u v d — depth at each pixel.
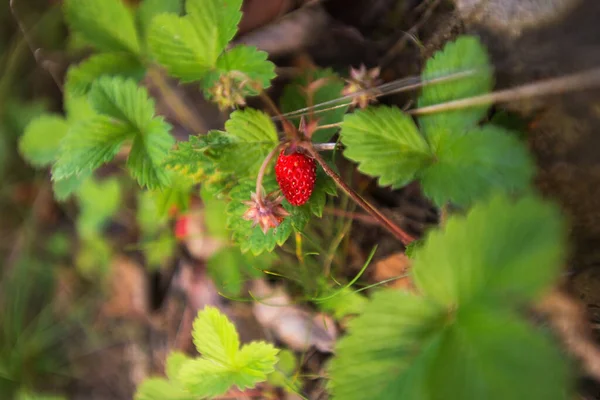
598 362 0.17
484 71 0.17
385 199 0.22
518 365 0.14
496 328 0.14
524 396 0.13
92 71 0.23
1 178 0.30
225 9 0.19
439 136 0.17
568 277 0.17
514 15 0.18
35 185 0.31
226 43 0.19
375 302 0.15
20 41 0.30
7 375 0.29
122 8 0.22
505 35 0.18
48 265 0.30
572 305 0.17
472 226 0.14
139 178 0.20
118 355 0.28
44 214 0.31
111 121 0.21
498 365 0.14
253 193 0.18
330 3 0.23
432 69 0.18
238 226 0.19
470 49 0.17
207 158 0.20
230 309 0.24
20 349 0.29
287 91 0.22
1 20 0.30
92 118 0.21
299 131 0.18
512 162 0.16
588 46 0.16
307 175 0.18
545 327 0.17
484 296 0.14
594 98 0.16
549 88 0.17
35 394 0.28
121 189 0.28
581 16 0.17
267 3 0.24
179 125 0.25
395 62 0.22
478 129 0.17
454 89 0.17
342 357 0.15
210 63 0.20
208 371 0.20
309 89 0.22
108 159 0.21
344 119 0.18
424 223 0.21
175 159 0.20
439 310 0.15
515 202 0.14
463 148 0.17
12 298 0.30
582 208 0.17
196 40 0.20
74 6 0.22
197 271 0.25
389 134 0.18
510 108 0.18
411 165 0.18
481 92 0.17
